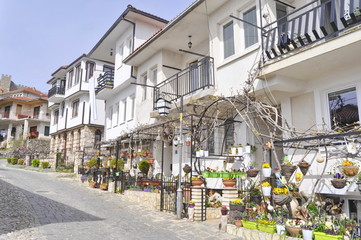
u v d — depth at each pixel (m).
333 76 7.27
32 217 7.41
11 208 8.23
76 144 25.70
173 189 9.14
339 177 5.89
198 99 9.34
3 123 43.56
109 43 19.03
